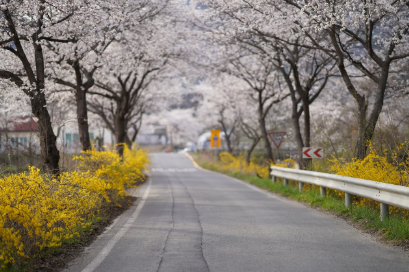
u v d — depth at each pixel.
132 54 20.69
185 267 5.77
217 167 38.31
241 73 25.78
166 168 46.12
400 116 18.25
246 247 6.98
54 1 11.16
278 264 5.89
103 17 13.68
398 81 18.70
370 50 13.27
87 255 6.57
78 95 16.33
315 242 7.33
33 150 17.17
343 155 13.50
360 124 12.98
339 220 9.66
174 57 25.14
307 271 5.54
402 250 6.70
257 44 19.45
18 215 5.92
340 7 12.42
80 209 8.30
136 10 17.84
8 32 12.04
